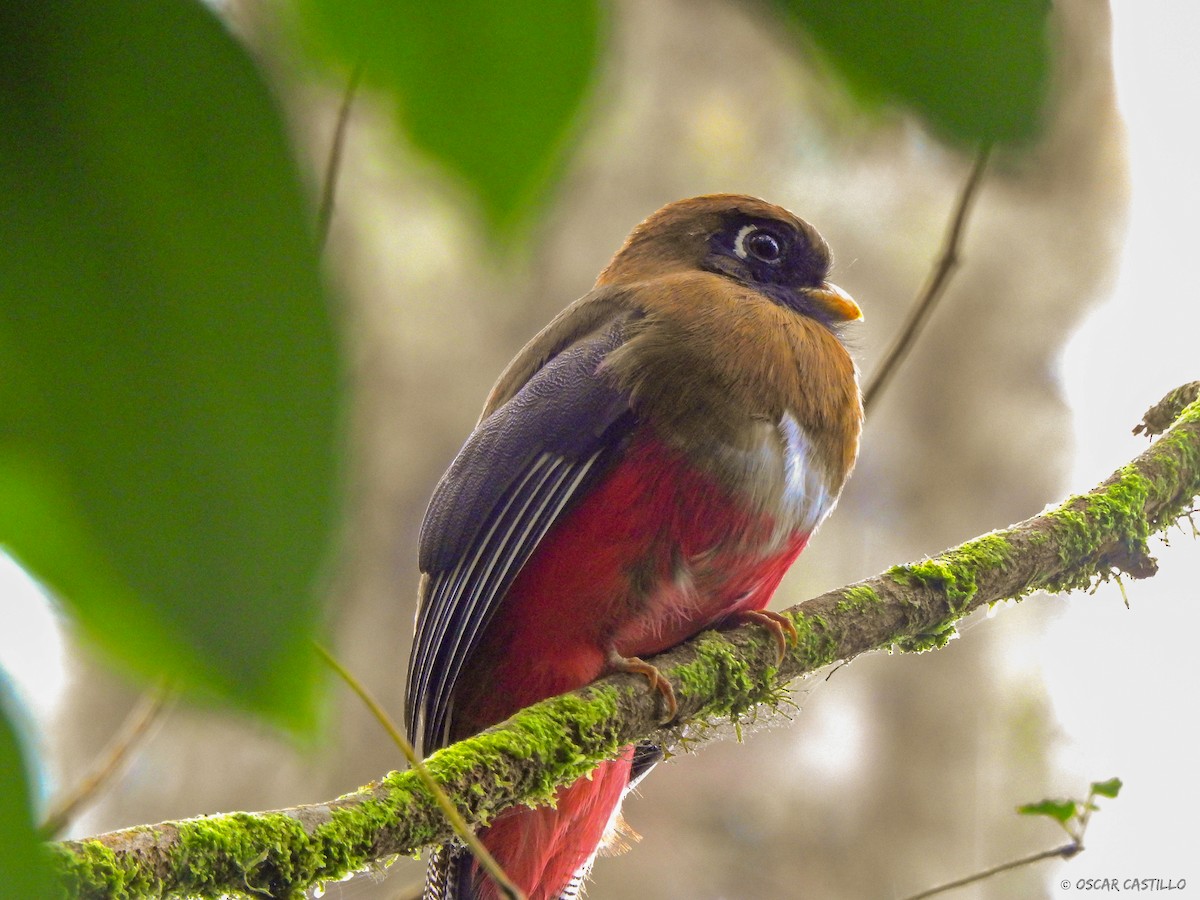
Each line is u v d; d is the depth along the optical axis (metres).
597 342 7.12
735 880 13.73
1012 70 1.12
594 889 13.49
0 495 1.11
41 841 1.07
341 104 1.27
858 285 14.65
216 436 1.08
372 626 13.54
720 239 8.32
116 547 1.08
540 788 5.59
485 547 6.83
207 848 4.16
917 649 7.27
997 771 14.56
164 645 1.06
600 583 6.74
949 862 14.19
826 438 7.16
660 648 6.95
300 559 1.05
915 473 15.31
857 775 14.47
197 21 1.14
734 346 6.91
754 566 6.84
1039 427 15.45
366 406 1.15
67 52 1.14
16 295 1.13
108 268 1.13
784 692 7.00
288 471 1.06
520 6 1.21
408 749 4.06
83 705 10.77
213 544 1.06
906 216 14.06
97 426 1.11
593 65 1.21
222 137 1.13
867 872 13.98
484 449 7.11
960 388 15.28
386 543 13.64
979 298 14.96
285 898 4.39
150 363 1.11
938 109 1.13
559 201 1.22
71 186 1.14
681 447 6.70
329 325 1.09
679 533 6.71
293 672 1.05
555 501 6.74
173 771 13.06
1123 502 7.50
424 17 1.23
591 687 6.05
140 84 1.14
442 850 7.12
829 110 1.16
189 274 1.12
